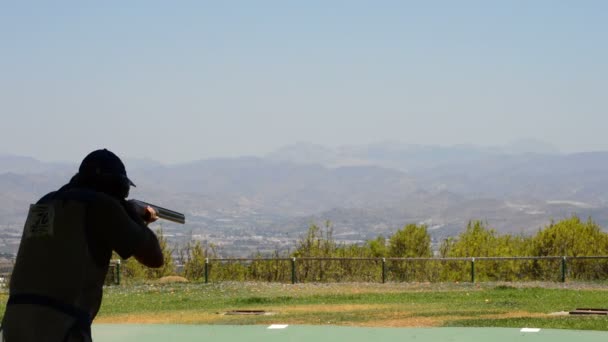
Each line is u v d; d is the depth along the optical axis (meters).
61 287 6.16
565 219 42.94
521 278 37.66
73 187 6.48
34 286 6.18
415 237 48.88
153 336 12.87
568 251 41.62
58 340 6.06
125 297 27.78
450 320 17.02
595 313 18.81
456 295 27.20
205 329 13.48
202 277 38.59
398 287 31.61
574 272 36.12
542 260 37.31
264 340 12.50
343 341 12.32
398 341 12.28
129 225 6.34
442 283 32.94
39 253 6.23
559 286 30.83
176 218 6.98
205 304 24.17
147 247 6.42
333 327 13.59
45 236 6.25
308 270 36.88
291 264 36.88
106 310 21.81
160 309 22.17
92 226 6.28
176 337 12.76
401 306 22.52
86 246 6.25
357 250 44.62
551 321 16.36
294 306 23.14
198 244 39.25
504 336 12.53
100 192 6.40
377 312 20.14
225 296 27.73
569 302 23.36
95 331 13.32
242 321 17.53
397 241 49.06
